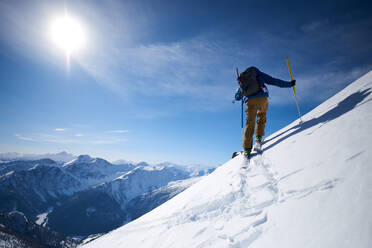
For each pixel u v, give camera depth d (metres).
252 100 4.66
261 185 2.98
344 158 2.20
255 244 2.02
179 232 3.31
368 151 2.04
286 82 4.81
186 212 3.83
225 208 3.16
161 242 3.38
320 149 2.76
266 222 2.23
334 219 1.61
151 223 4.49
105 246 4.81
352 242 1.33
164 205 5.90
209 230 2.84
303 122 4.77
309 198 2.04
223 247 2.28
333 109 4.03
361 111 2.90
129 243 4.18
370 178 1.71
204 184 4.90
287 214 2.08
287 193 2.40
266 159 3.83
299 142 3.52
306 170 2.52
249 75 4.69
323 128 3.37
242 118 5.50
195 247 2.61
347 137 2.54
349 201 1.66
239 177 3.75
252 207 2.67
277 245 1.79
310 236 1.62
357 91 3.93
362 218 1.44
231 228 2.55
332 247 1.40
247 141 4.50
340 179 1.97
